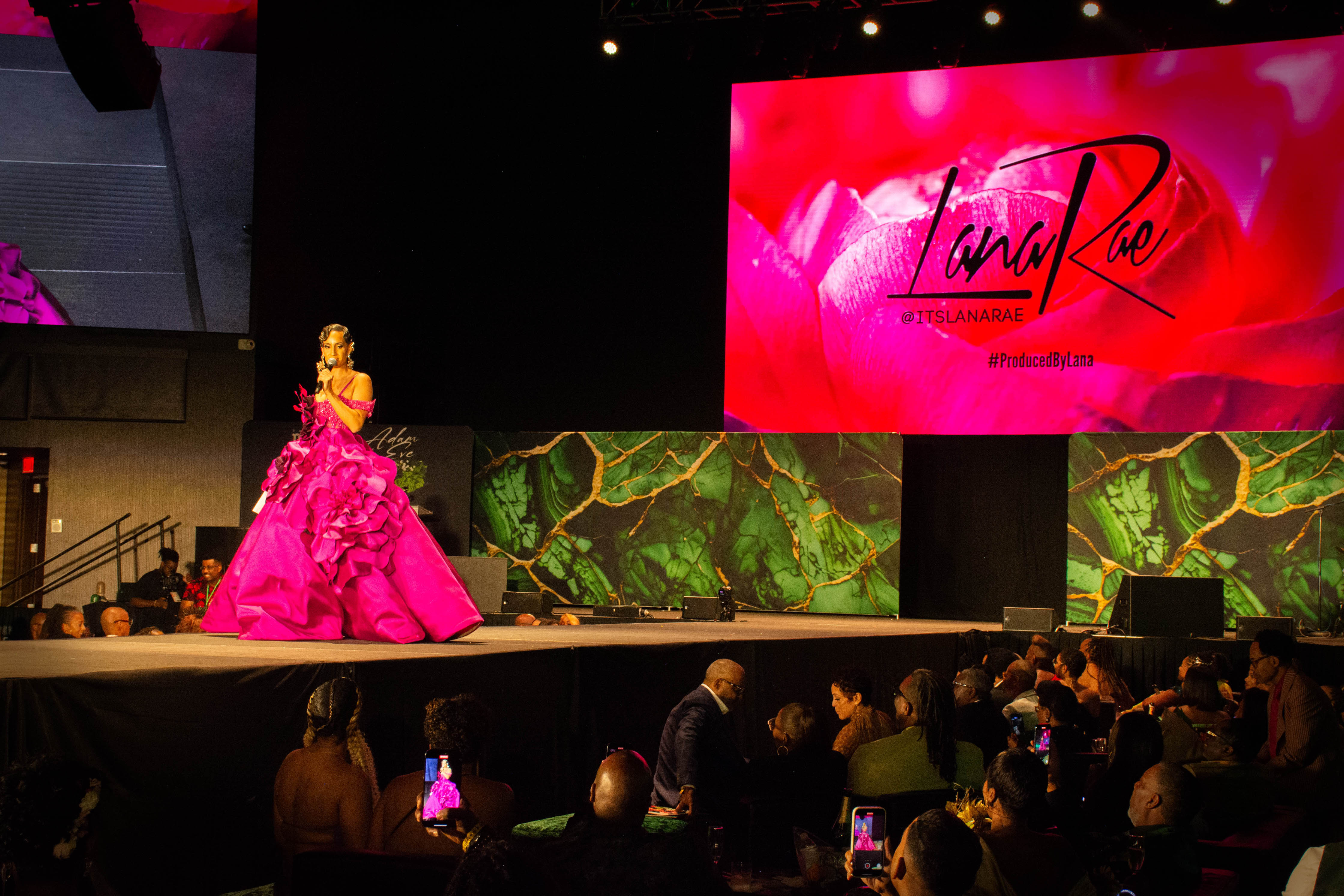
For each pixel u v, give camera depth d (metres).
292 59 11.04
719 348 11.07
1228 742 4.08
